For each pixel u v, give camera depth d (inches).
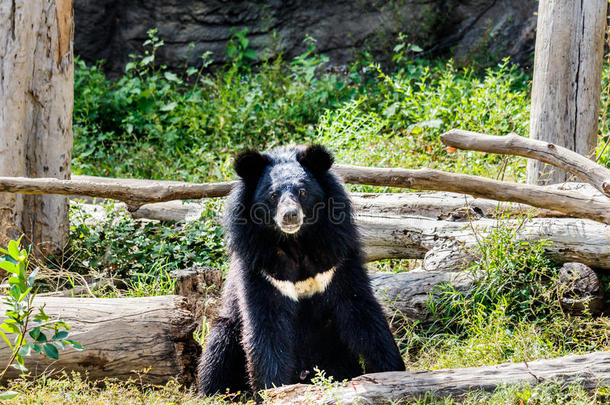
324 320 359.3
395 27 894.4
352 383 287.7
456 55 893.8
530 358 339.6
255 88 797.9
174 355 337.4
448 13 896.3
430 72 810.8
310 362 361.1
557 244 400.5
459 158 561.9
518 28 872.9
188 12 917.2
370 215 465.1
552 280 390.9
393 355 342.0
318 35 917.2
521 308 393.7
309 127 695.7
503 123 618.2
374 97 763.4
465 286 399.9
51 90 471.2
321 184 353.4
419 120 650.2
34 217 474.9
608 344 357.4
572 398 271.7
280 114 727.1
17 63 453.1
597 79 498.6
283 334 343.0
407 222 451.5
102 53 935.7
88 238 492.7
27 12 453.7
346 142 611.2
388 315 398.6
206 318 413.4
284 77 828.6
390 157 572.1
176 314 343.3
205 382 353.1
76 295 441.1
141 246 490.3
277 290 345.1
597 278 382.3
